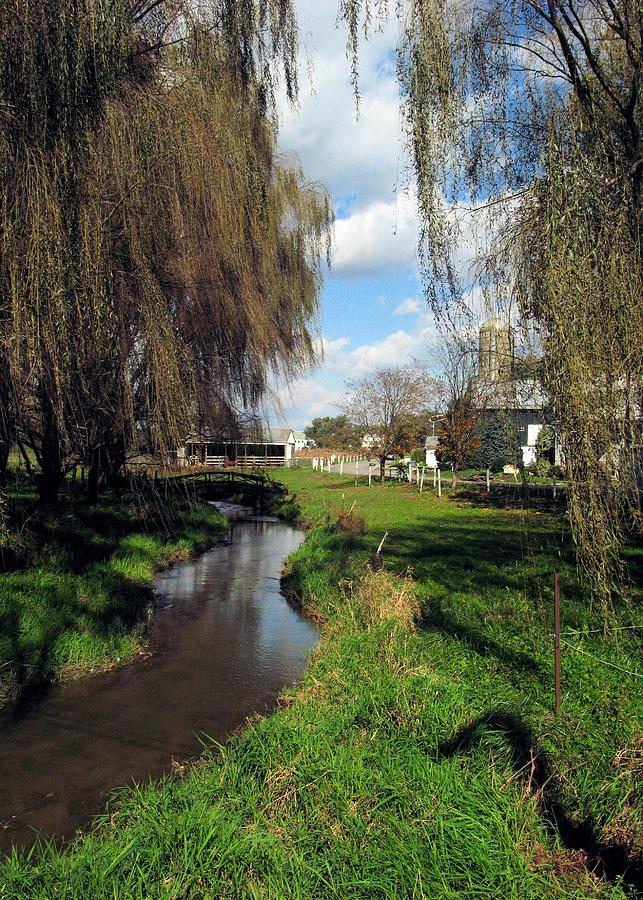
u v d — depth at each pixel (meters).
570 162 4.66
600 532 4.12
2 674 6.02
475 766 3.89
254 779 3.90
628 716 4.56
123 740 5.12
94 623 7.38
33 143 5.61
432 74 5.17
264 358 11.62
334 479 34.72
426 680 5.13
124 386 6.91
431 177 5.16
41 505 11.22
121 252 6.82
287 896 2.90
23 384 5.95
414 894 2.84
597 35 5.97
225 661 7.07
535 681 5.21
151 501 10.11
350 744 4.25
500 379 5.60
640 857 3.14
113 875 3.07
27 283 5.42
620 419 4.18
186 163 7.48
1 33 5.46
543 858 3.16
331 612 8.47
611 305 4.26
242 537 17.31
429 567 10.16
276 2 7.78
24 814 4.07
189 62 7.69
